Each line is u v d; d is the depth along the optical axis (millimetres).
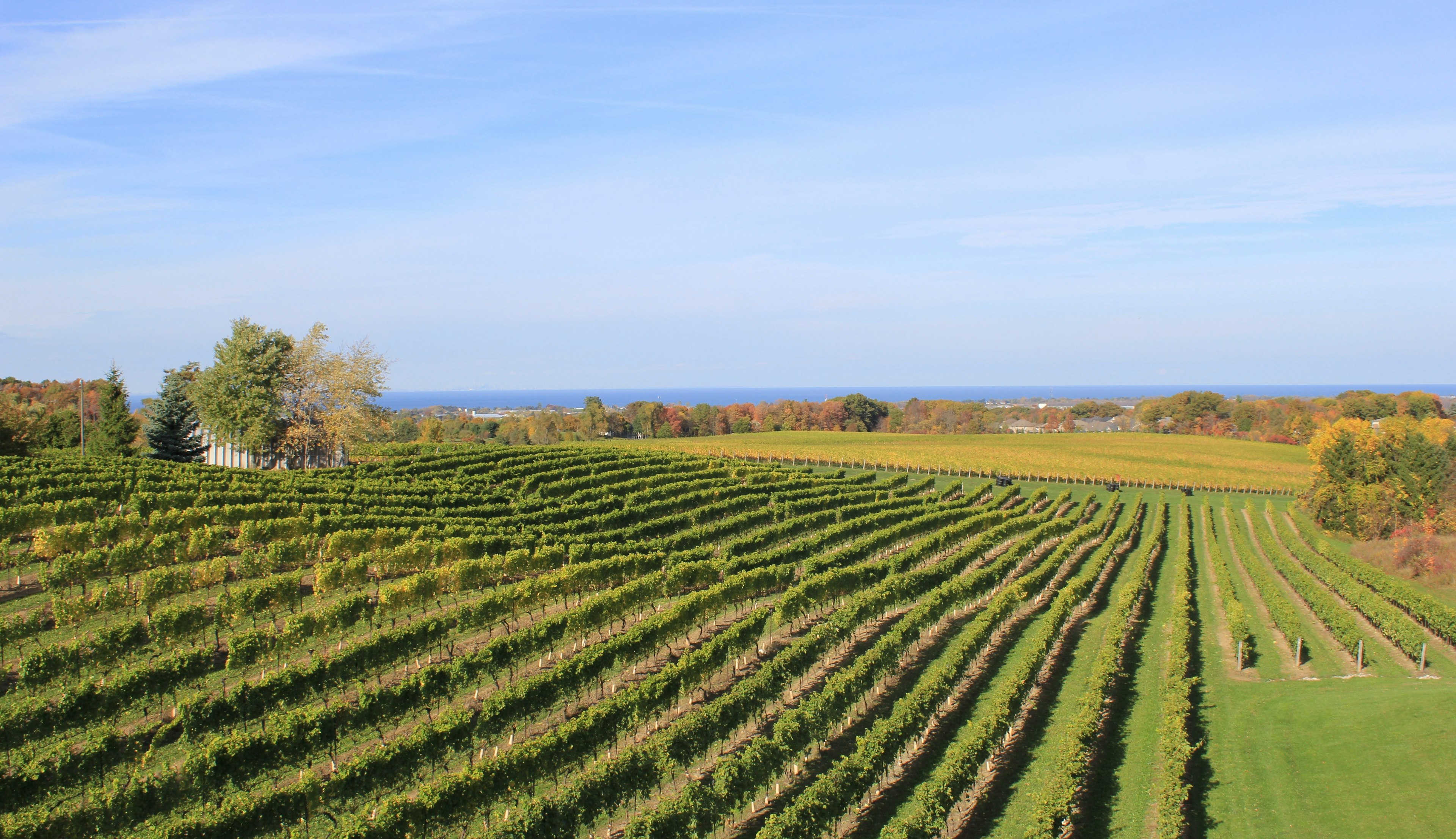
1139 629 35031
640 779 18281
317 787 16766
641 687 22141
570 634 27250
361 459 68000
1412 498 56156
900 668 28812
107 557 28656
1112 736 24031
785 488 61562
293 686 21094
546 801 16703
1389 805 19125
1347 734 23125
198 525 34656
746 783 18469
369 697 20281
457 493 48156
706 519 49969
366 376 71438
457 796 16812
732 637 26422
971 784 19625
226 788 17484
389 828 15727
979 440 128000
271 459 68375
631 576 35312
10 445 58062
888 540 46125
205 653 21859
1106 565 46531
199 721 19250
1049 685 28000
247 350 62531
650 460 69000
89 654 21781
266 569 31422
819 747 22516
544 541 38719
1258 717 25281
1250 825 19031
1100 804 20047
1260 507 75750
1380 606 35469
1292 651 32875
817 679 27062
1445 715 23062
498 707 20625
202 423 64125
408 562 33406
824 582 33750
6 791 15859
